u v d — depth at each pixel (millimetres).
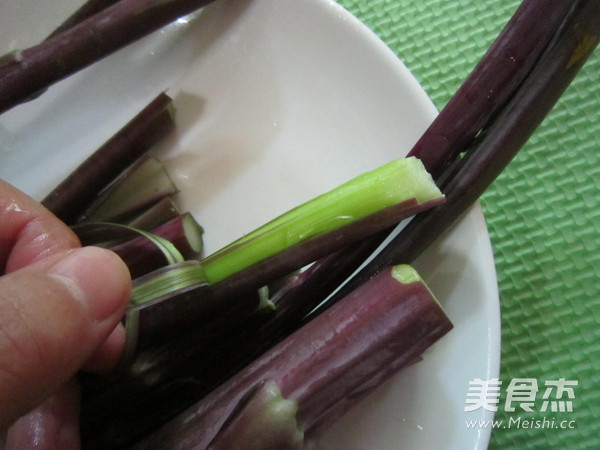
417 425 137
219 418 122
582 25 121
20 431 124
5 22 171
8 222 140
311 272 140
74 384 133
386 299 122
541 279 159
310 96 163
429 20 179
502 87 128
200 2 160
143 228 161
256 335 142
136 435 138
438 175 136
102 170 161
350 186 129
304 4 159
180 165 168
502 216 164
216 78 169
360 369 120
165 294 128
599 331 154
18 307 99
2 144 172
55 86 172
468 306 138
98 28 153
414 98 148
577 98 167
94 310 109
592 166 163
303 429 119
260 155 165
